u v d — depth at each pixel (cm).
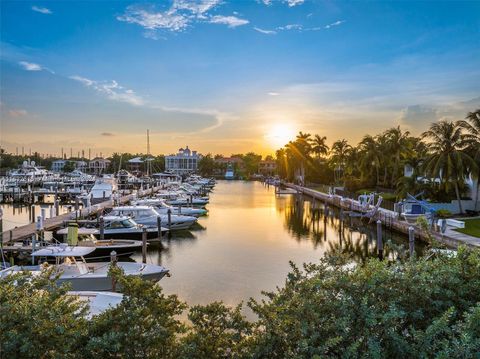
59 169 16462
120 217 2975
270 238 3381
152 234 2973
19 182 7556
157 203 4188
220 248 2942
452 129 4091
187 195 5809
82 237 2733
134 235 2919
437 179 4572
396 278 613
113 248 2456
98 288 1689
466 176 4075
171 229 3494
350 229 3769
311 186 9475
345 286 605
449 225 3403
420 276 615
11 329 554
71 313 646
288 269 2334
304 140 10350
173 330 632
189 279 2119
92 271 1764
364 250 2988
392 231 3647
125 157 15662
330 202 6066
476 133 4116
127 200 5141
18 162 14725
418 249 2895
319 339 555
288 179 11906
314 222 4362
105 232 2862
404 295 600
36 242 2423
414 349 513
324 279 650
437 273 633
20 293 650
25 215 5156
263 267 2383
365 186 7050
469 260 657
